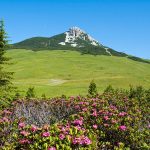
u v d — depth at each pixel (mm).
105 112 13703
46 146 9047
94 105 16406
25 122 15453
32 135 10203
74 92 87312
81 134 9930
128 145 11328
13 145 10242
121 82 114250
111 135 11906
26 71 186250
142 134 11648
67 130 9969
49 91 87250
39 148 9195
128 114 14523
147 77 143125
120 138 11719
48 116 17016
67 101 18297
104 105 17297
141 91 28203
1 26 29750
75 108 17234
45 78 172375
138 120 13672
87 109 15008
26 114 16609
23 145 9898
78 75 182250
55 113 17625
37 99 20453
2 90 27656
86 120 13258
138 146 11328
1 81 29016
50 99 20359
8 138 11414
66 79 166000
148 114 16094
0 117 15219
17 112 16656
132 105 18672
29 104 18734
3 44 29703
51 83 127312
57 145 8953
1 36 29609
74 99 19203
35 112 16969
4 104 22234
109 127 12258
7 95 26578
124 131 11812
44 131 10195
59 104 18188
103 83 112562
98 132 11852
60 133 9672
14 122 12547
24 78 172250
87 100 18266
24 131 10516
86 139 9336
